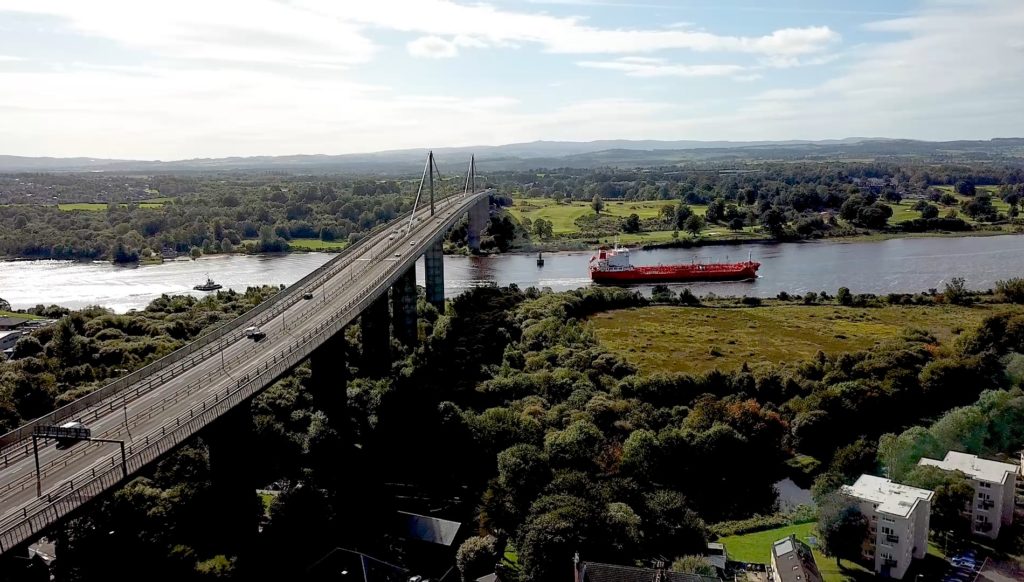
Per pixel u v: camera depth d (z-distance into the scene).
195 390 153.25
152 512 134.50
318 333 179.75
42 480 117.56
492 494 162.12
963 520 161.00
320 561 136.88
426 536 151.38
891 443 188.50
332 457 170.00
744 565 147.75
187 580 127.19
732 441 190.00
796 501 179.75
